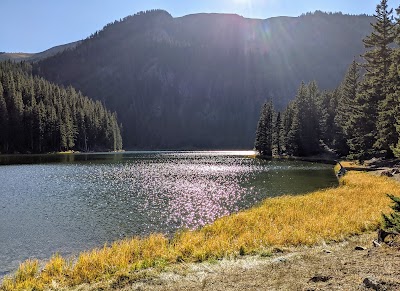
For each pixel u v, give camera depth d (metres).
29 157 89.44
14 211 21.97
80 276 9.70
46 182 37.91
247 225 15.38
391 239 9.94
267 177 42.25
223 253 11.14
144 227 18.19
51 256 13.30
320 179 38.59
